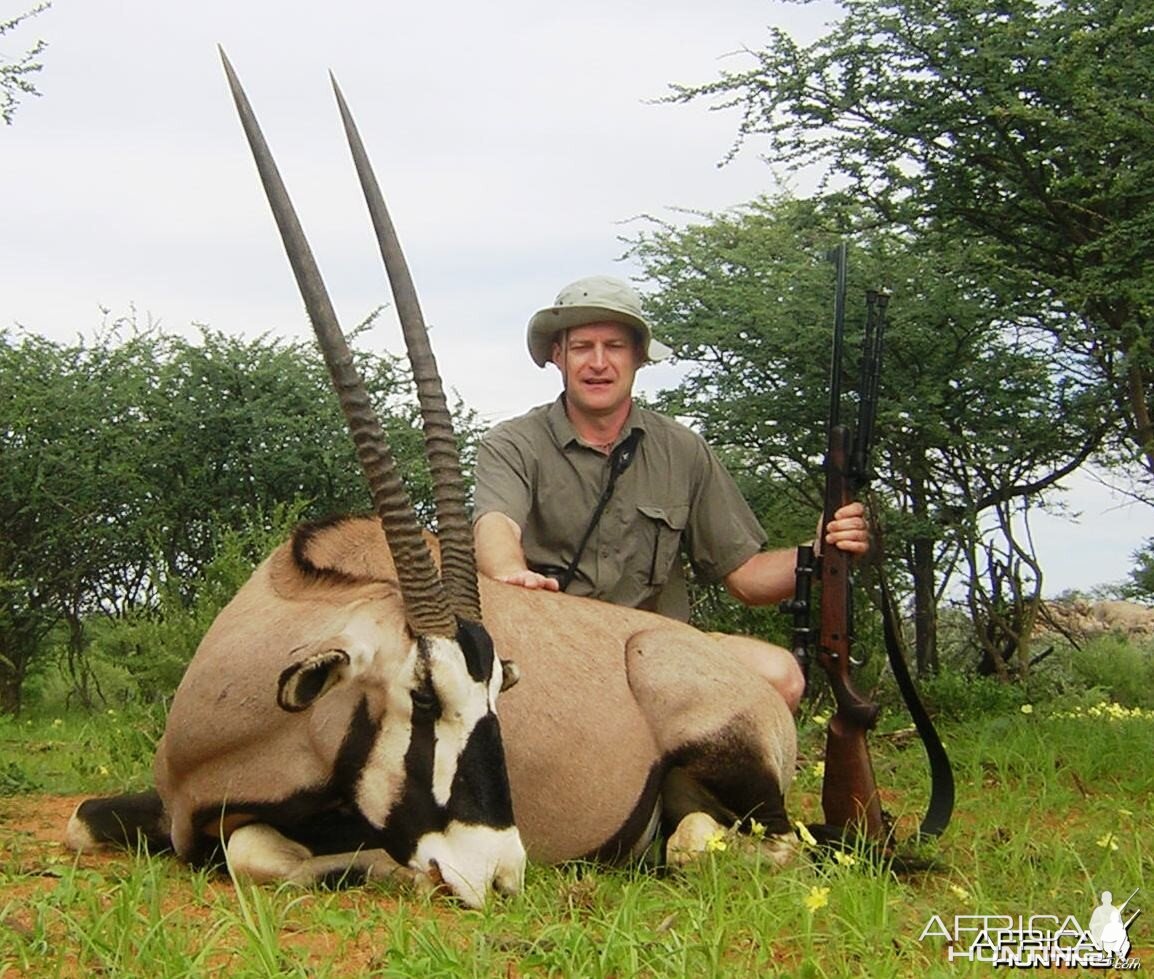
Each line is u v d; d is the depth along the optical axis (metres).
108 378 15.16
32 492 14.38
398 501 4.49
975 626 11.66
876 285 10.95
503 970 3.64
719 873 4.62
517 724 5.04
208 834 4.91
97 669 15.12
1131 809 6.26
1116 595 16.97
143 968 3.56
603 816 5.11
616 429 6.10
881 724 9.31
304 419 14.78
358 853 4.59
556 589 5.58
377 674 4.53
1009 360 11.26
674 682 5.26
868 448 5.61
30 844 5.29
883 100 9.95
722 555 6.31
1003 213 10.22
